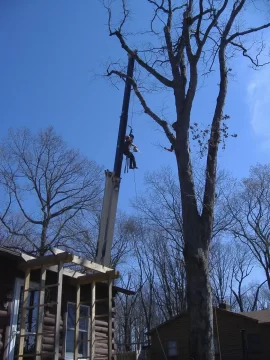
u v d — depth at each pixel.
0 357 9.31
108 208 12.43
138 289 42.22
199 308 8.63
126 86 13.82
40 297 9.26
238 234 36.97
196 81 10.69
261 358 27.38
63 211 30.97
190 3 11.55
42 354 8.75
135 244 43.19
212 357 8.29
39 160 31.42
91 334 10.69
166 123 10.91
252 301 56.38
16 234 28.84
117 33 12.09
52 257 9.43
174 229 36.75
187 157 10.13
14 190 31.02
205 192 9.84
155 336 32.06
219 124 10.50
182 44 11.64
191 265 9.04
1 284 9.80
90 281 11.27
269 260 36.44
